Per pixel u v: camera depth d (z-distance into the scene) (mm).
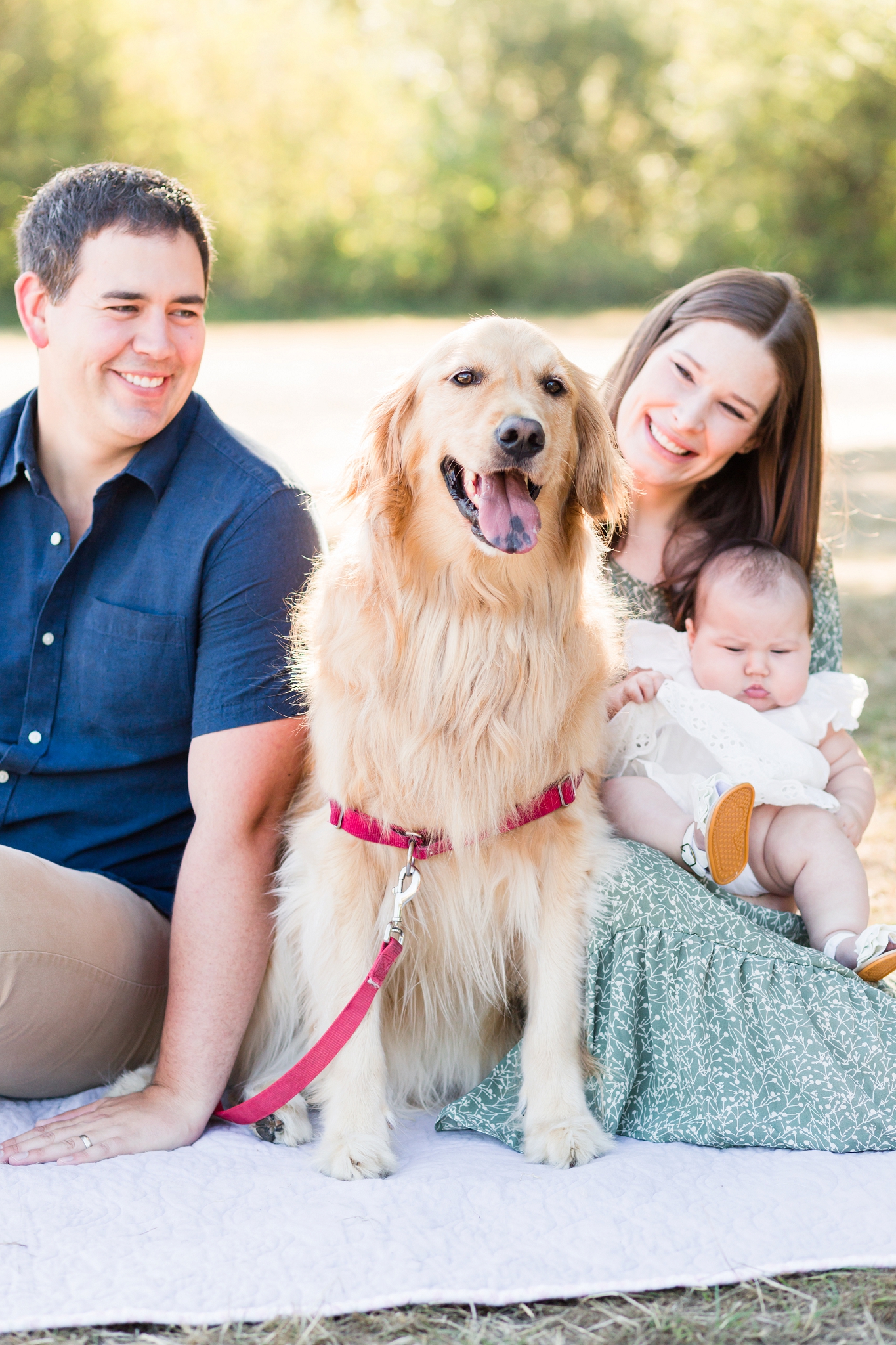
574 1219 2191
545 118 38812
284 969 2820
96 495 2646
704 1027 2594
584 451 2793
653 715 3068
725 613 3123
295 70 31531
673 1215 2203
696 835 2742
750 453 3412
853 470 4828
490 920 2725
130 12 29750
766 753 2979
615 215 38281
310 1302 1961
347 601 2604
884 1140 2486
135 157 29438
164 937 2773
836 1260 2076
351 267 31469
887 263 32656
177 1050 2545
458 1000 2844
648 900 2629
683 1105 2572
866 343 22484
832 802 2930
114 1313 1931
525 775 2594
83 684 2705
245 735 2635
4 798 2766
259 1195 2270
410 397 2688
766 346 3197
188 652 2693
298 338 22922
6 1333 1909
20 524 2727
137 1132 2436
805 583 3172
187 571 2662
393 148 32844
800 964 2604
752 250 33062
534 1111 2531
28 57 28281
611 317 29141
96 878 2666
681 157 38062
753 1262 2072
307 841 2701
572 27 37875
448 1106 2674
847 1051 2535
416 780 2555
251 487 2707
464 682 2561
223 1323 1926
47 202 2592
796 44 32656
